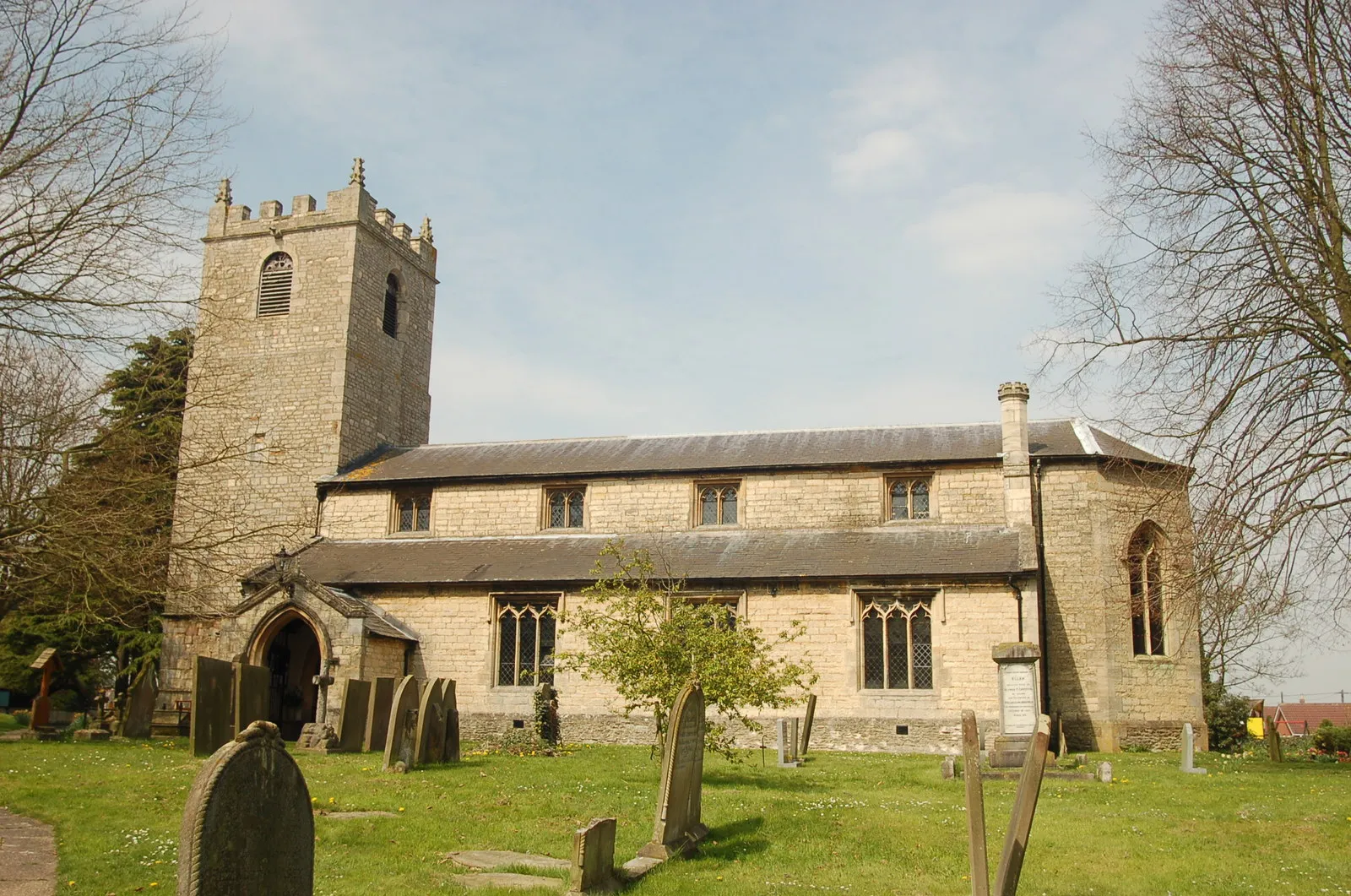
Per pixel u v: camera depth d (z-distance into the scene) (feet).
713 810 52.08
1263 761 93.09
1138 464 103.76
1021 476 104.22
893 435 118.01
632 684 72.08
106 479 61.67
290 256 136.98
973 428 116.67
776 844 45.39
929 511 107.65
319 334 133.08
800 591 99.25
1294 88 69.36
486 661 105.60
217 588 113.50
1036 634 93.15
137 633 123.24
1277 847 46.60
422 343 151.33
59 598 72.08
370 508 123.34
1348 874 41.73
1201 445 62.75
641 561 92.63
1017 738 74.49
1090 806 57.06
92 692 150.30
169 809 49.70
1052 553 103.60
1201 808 56.70
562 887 36.40
